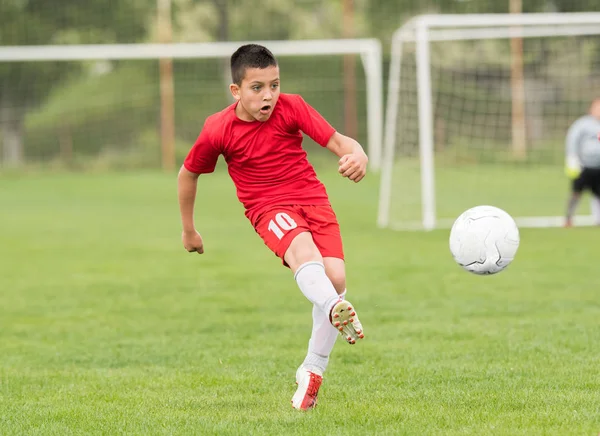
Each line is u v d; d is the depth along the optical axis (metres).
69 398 14.63
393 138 46.22
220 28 98.62
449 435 11.83
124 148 94.00
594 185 42.25
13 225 47.66
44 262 33.47
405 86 51.91
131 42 97.94
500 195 59.88
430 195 43.12
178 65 95.31
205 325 21.34
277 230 13.12
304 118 13.25
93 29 97.69
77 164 88.19
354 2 99.31
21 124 94.62
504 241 14.10
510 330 19.84
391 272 29.39
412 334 19.67
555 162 74.00
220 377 15.98
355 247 36.34
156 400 14.34
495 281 27.12
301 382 13.56
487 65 81.00
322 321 13.42
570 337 18.88
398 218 49.38
